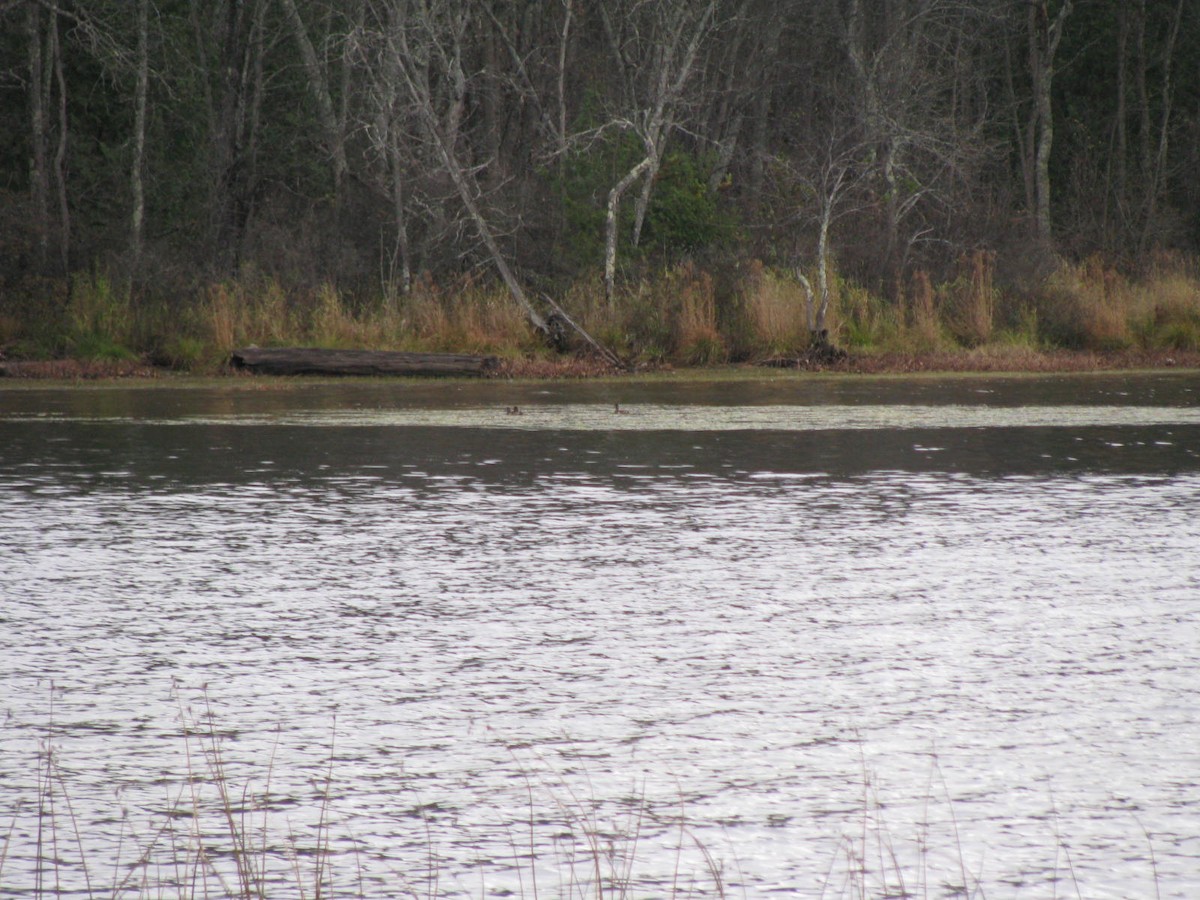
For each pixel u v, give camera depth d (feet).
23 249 398.42
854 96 457.68
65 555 113.60
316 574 106.01
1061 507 138.21
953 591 100.01
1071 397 269.85
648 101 429.79
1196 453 181.78
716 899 50.57
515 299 368.48
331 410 243.60
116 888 51.72
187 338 346.74
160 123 534.37
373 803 59.67
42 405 254.27
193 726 69.72
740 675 78.48
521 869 53.26
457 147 441.68
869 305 382.63
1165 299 399.44
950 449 186.09
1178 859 54.03
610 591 100.01
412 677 78.13
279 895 51.08
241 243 440.04
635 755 65.41
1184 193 645.51
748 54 518.78
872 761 64.64
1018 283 401.08
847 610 94.12
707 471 164.66
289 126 528.63
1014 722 70.18
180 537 121.80
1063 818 57.98
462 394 279.28
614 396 273.75
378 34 391.04
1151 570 107.55
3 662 81.41
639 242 418.31
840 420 225.15
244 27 526.98
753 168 505.25
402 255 397.39
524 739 67.72
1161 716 71.10
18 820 58.08
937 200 460.14
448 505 139.13
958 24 571.69
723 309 364.17
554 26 496.23
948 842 55.62
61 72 440.04
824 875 52.65
